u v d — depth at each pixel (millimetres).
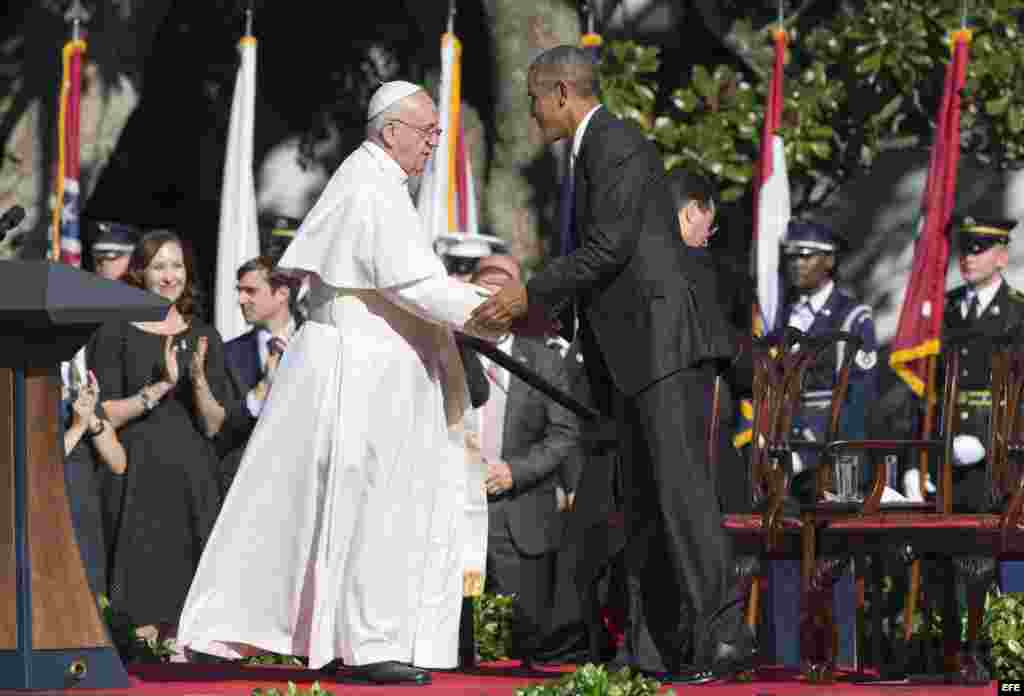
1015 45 42375
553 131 21953
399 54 53469
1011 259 47000
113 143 44250
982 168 47219
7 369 19484
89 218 54406
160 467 28938
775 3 44125
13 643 19297
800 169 43156
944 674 24203
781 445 24047
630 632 21609
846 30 42625
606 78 42969
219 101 53875
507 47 42312
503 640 26391
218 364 30156
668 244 21453
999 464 24031
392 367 21375
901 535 22969
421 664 21375
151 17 44656
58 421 19656
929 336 37031
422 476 21500
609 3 46250
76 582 19609
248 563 21281
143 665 24078
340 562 20969
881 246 48500
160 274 30094
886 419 47500
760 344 25766
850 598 30031
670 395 21062
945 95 39094
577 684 18844
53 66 43938
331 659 20781
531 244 42438
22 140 43812
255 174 53969
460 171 40469
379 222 21219
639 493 21469
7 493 19422
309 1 53438
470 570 22484
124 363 29484
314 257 21453
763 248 39938
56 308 18984
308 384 21359
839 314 35625
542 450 26516
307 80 53844
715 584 20953
